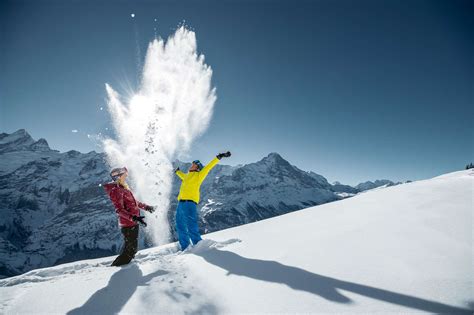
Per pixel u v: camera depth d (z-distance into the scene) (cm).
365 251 379
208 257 446
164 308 276
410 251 356
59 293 329
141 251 643
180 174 647
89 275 399
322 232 509
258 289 302
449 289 254
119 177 514
